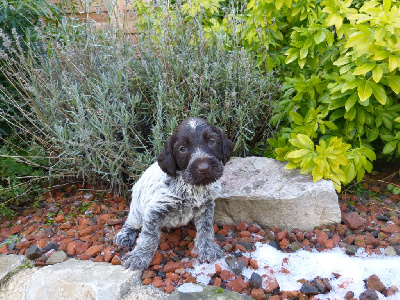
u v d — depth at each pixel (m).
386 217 0.83
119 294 0.63
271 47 1.07
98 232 0.83
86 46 1.03
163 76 0.90
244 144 0.93
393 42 0.74
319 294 0.63
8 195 0.93
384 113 0.87
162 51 0.96
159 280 0.67
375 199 0.92
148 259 0.70
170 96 0.91
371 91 0.76
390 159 1.06
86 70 0.99
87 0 1.13
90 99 0.97
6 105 1.10
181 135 0.64
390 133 0.91
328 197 0.77
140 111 0.98
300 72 1.00
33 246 0.77
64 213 0.93
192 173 0.61
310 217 0.78
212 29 1.08
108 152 0.90
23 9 1.17
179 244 0.77
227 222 0.83
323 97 0.86
